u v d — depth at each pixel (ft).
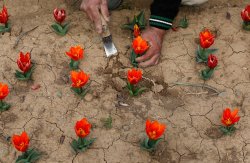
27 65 5.79
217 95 5.98
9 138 5.54
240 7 6.91
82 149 5.42
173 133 5.65
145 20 6.68
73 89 5.82
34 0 6.88
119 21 6.65
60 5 6.84
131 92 5.87
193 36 6.53
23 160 5.27
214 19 6.74
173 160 5.46
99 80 6.07
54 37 6.46
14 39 6.42
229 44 6.47
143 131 5.65
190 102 5.91
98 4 5.95
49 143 5.53
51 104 5.85
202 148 5.55
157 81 6.08
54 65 6.19
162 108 5.86
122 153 5.49
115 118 5.75
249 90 6.04
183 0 6.48
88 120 5.73
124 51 6.34
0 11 6.74
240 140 5.62
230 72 6.19
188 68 6.21
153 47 6.11
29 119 5.72
